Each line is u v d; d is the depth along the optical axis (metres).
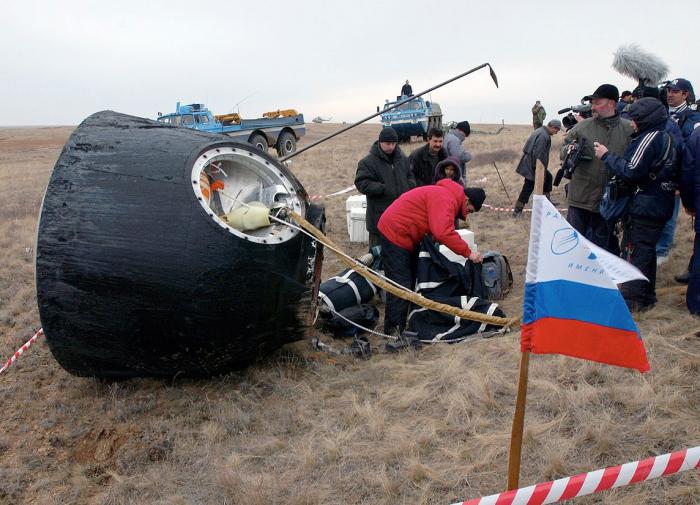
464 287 5.71
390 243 5.47
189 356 4.72
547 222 2.72
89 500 3.93
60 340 4.61
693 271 5.00
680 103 6.38
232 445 4.23
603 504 3.04
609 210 5.32
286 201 5.03
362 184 6.79
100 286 4.35
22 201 15.62
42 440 4.68
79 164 4.57
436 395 4.39
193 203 4.42
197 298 4.40
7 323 7.20
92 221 4.36
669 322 4.97
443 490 3.38
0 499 4.02
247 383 5.04
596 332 2.72
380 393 4.59
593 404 3.89
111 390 5.14
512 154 20.20
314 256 5.00
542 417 3.86
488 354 4.84
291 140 24.53
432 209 5.21
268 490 3.60
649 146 4.83
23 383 5.62
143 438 4.47
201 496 3.71
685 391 3.89
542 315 2.74
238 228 4.80
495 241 9.12
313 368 5.27
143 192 4.43
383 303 6.73
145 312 4.42
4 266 9.41
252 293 4.57
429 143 7.58
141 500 3.80
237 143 4.95
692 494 2.98
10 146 43.03
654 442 3.45
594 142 5.72
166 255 4.32
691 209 5.09
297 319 4.99
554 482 2.47
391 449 3.78
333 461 3.82
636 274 2.98
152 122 5.13
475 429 3.87
